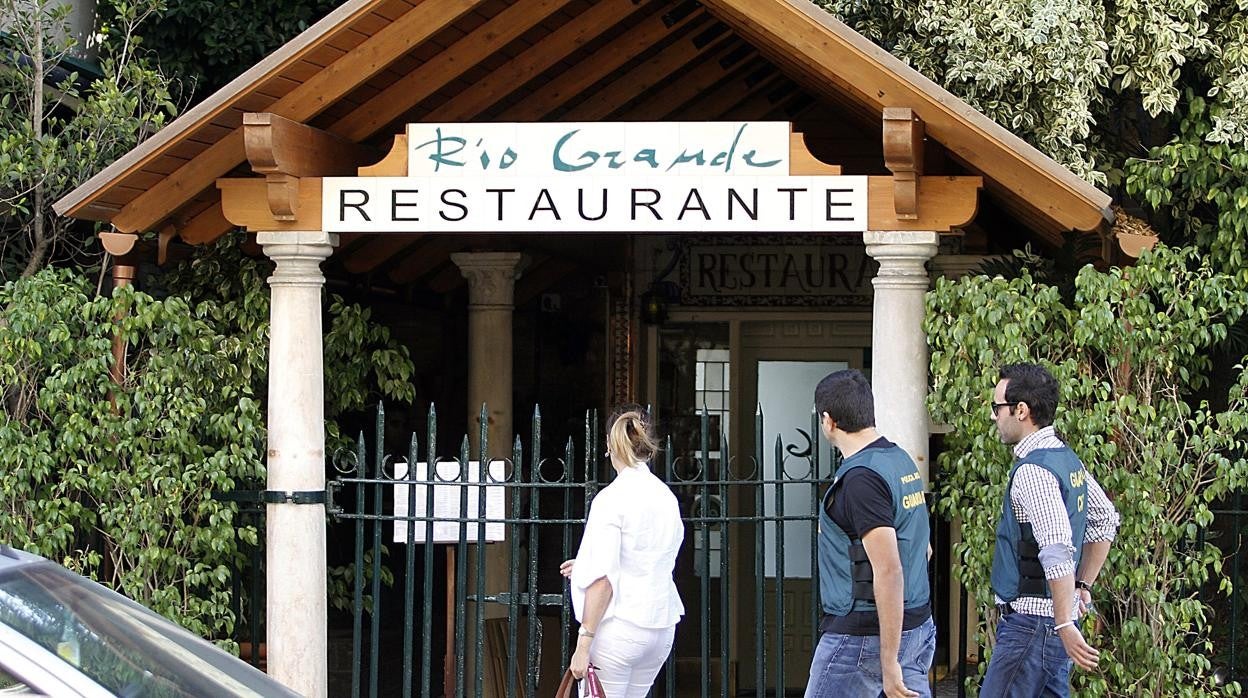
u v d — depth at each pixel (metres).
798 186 6.85
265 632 8.43
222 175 7.23
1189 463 6.77
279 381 7.22
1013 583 5.79
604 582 5.86
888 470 5.37
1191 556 6.84
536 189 6.98
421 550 11.22
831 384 5.54
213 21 10.71
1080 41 8.73
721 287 12.09
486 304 10.28
